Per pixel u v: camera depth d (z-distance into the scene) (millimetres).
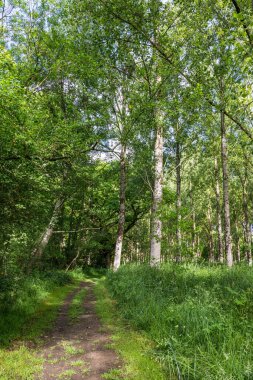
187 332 5480
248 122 14039
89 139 13734
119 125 16734
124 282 11406
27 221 8195
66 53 15297
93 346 6004
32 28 15570
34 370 4801
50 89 16891
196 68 9508
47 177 9031
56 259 25953
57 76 16109
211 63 8891
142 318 7027
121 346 5797
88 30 14086
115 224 30141
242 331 5340
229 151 19812
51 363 5180
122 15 9508
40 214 8703
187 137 17062
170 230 9625
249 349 4551
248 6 6707
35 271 15484
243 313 6078
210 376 3979
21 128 7195
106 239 32969
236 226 34906
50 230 15336
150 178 19031
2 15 13609
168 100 13836
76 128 14461
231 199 32938
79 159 13047
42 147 8539
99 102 16156
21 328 7176
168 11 9891
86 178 14891
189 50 9891
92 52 14453
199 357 4586
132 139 16062
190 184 27297
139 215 28344
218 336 5137
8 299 8742
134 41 10414
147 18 9367
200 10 9094
